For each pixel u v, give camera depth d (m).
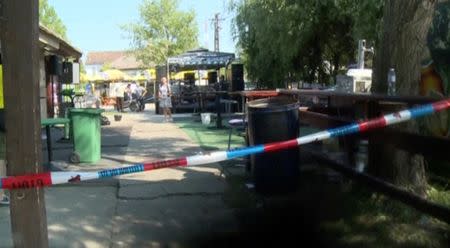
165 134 15.37
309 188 7.02
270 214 6.18
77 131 9.88
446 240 5.06
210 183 7.88
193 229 5.79
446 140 4.58
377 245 5.06
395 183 6.03
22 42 3.38
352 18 15.52
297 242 5.32
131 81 50.16
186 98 27.11
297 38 17.88
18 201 3.50
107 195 7.25
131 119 22.61
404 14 6.09
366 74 11.52
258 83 22.11
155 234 5.63
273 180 6.74
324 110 8.31
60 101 19.28
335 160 7.22
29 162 3.48
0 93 6.17
